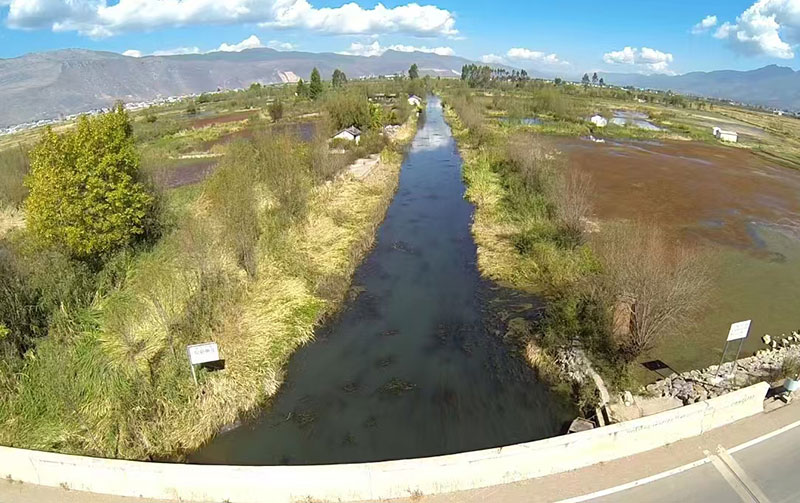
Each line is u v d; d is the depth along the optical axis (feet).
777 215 100.22
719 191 118.01
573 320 52.47
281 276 66.90
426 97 389.39
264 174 92.99
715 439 34.37
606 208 102.89
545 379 49.80
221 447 41.34
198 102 356.18
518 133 184.03
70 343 46.60
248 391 46.16
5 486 31.68
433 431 43.60
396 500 30.40
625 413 40.11
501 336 58.23
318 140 123.24
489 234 88.28
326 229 85.61
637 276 48.73
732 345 51.85
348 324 61.36
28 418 39.47
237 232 67.41
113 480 31.01
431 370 52.29
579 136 198.80
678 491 30.12
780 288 66.59
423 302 66.49
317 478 30.27
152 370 45.09
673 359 49.37
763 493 29.89
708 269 67.72
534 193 96.94
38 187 54.70
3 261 49.39
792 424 35.81
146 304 53.98
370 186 116.26
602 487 30.55
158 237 71.31
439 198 114.11
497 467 30.86
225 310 54.60
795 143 205.77
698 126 239.91
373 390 49.19
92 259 59.00
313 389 49.24
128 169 62.18
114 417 39.81
